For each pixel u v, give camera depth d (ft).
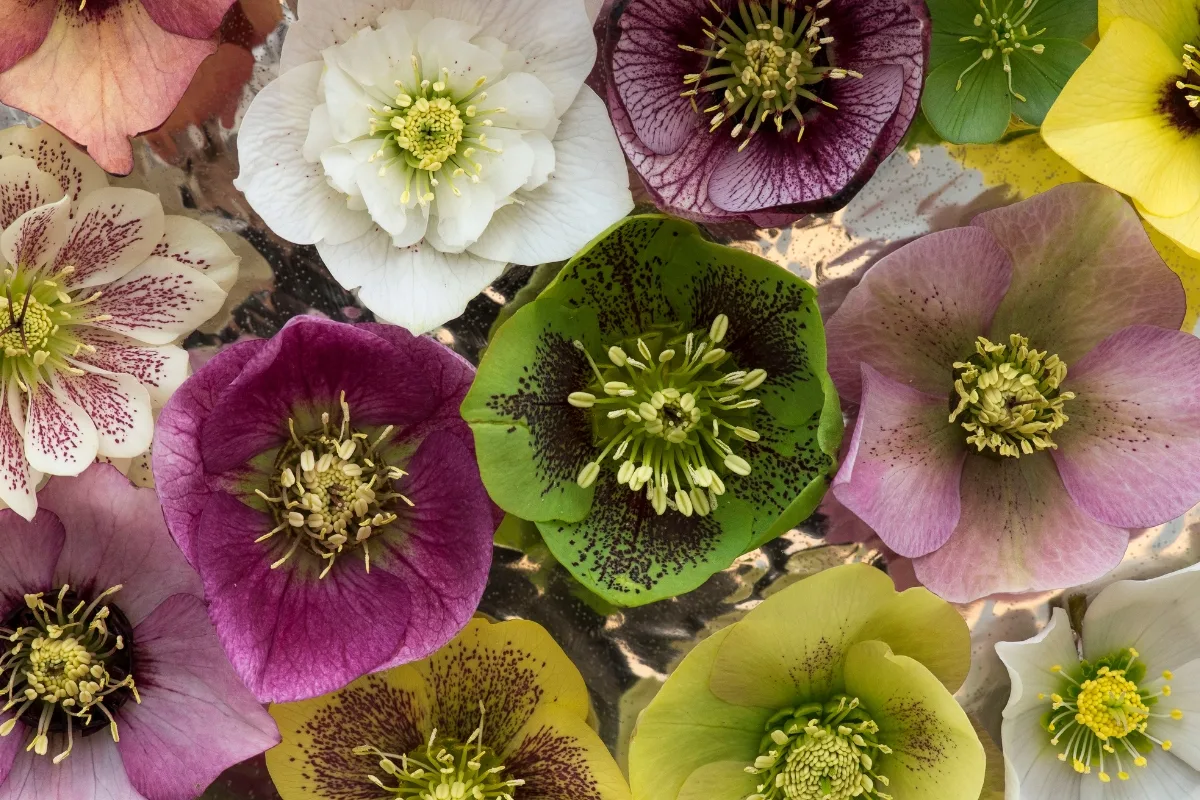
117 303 0.82
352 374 0.78
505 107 0.78
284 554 0.80
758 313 0.78
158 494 0.74
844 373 0.82
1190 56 0.79
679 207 0.81
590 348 0.80
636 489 0.78
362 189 0.77
